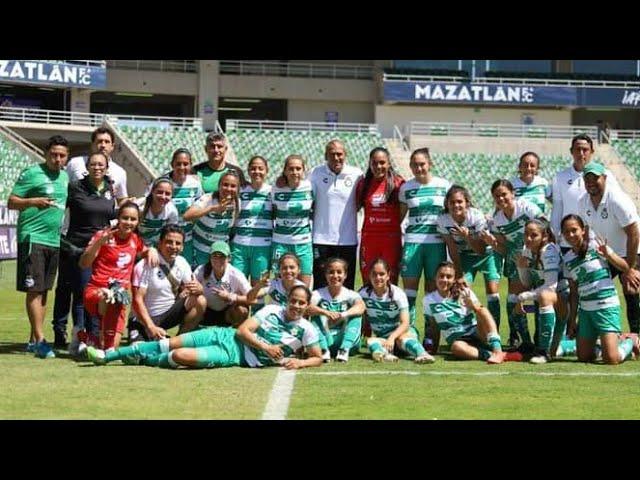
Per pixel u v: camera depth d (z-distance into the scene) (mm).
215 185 10469
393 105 42719
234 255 10383
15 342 10445
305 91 43250
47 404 6484
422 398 6887
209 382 7484
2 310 14586
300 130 41562
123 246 9078
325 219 10438
